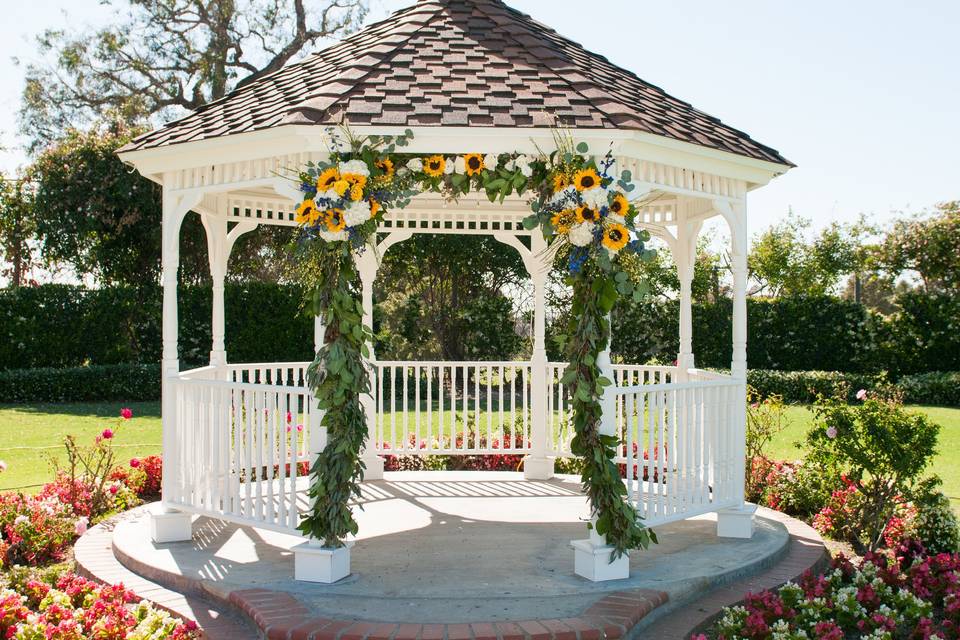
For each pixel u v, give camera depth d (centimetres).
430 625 357
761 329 1753
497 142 434
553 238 438
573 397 427
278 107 468
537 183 445
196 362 1630
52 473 800
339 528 422
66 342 1537
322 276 424
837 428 582
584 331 422
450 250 1641
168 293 519
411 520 569
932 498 565
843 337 1725
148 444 999
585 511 597
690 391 500
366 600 395
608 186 426
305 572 425
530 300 1766
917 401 1587
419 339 1686
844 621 395
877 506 573
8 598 375
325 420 421
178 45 2238
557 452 726
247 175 482
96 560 489
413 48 514
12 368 1508
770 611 384
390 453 735
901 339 1689
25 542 519
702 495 510
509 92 461
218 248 645
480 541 512
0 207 1722
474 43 527
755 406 743
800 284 2269
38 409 1348
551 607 385
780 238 2281
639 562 467
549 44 558
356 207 412
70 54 2231
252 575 436
